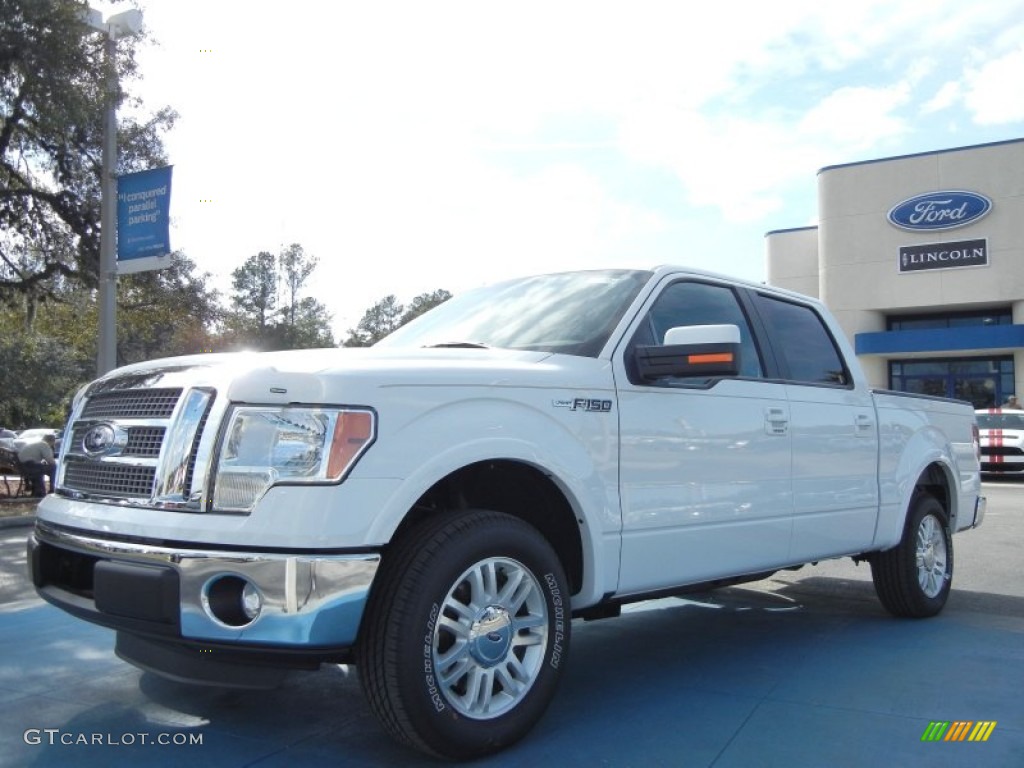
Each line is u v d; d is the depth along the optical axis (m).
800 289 35.25
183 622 3.04
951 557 6.49
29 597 6.56
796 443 4.94
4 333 16.98
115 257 13.94
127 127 16.33
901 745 3.65
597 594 3.82
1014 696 4.31
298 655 3.03
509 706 3.46
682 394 4.30
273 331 58.50
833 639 5.52
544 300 4.66
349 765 3.40
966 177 30.97
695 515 4.27
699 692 4.37
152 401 3.46
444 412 3.37
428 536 3.28
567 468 3.69
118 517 3.29
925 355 32.09
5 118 14.18
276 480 3.07
